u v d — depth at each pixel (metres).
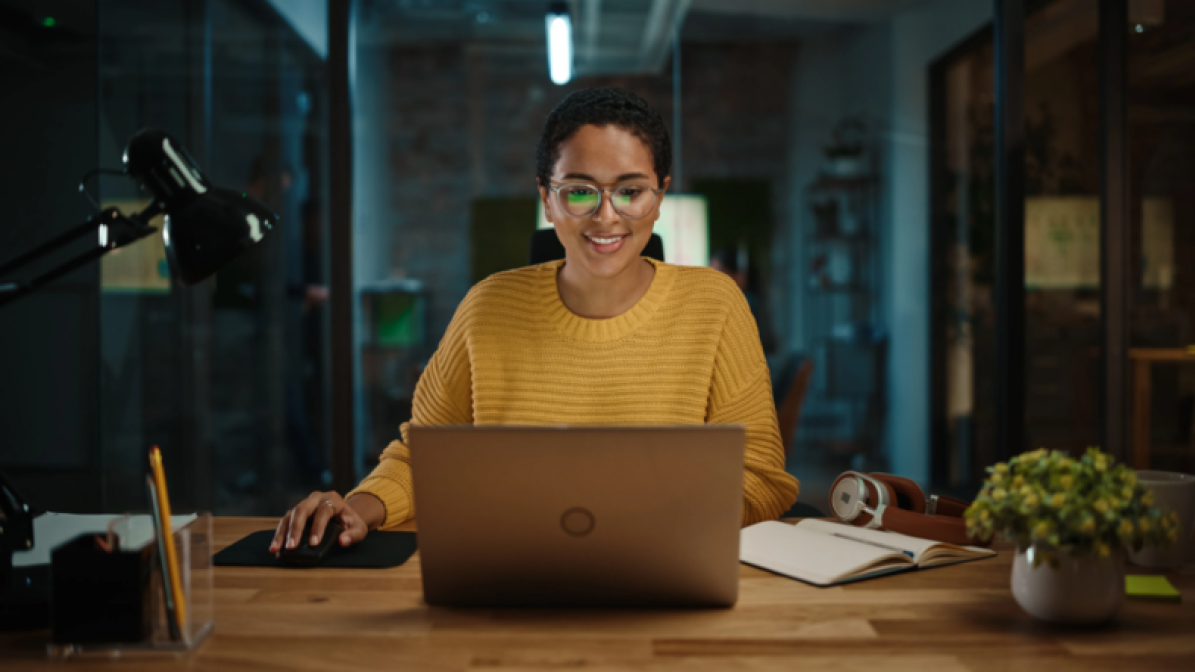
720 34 5.90
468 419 1.30
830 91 5.68
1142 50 2.91
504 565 0.77
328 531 0.97
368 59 6.64
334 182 2.68
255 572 0.91
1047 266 3.88
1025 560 0.74
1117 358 2.84
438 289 6.71
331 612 0.78
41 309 3.13
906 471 5.04
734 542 0.75
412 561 0.94
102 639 0.68
